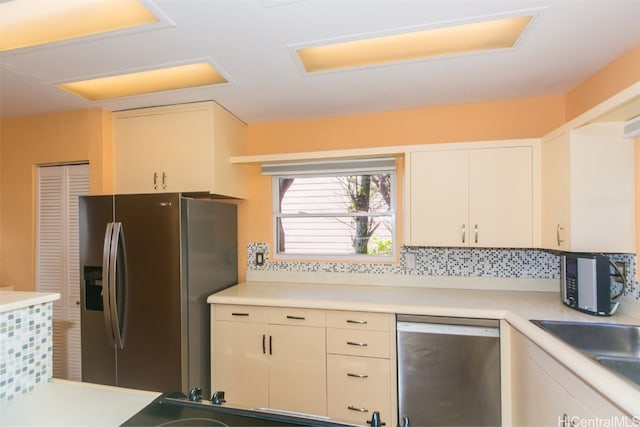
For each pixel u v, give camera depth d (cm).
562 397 126
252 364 214
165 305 205
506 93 224
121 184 251
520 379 164
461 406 181
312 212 280
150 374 206
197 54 170
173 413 82
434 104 246
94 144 246
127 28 147
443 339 184
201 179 237
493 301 201
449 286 244
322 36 154
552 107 229
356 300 206
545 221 201
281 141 284
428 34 162
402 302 199
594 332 155
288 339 208
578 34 152
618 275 172
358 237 271
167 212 206
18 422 83
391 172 260
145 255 207
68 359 252
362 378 196
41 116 258
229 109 254
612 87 178
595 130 169
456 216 217
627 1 128
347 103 243
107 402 91
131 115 250
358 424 78
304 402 204
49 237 261
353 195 273
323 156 242
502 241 211
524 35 153
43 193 263
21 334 98
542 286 228
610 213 169
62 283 256
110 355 212
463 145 217
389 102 241
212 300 220
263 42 159
